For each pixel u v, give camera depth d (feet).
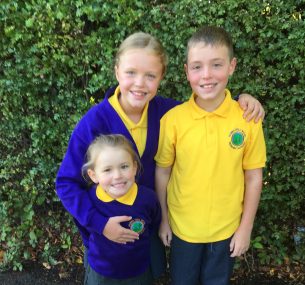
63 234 10.18
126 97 6.30
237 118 6.39
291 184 9.27
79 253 10.22
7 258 10.02
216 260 6.74
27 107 9.52
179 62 8.71
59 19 8.75
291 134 8.96
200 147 6.34
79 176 6.47
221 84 6.20
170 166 6.82
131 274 6.63
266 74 8.70
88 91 9.25
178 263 6.89
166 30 8.60
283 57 8.57
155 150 6.71
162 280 9.62
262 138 6.51
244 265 9.88
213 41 6.04
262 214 9.71
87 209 6.20
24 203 10.01
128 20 8.56
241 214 6.75
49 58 8.93
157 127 6.72
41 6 8.66
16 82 9.08
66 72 9.14
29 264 10.12
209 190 6.39
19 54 8.89
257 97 8.90
